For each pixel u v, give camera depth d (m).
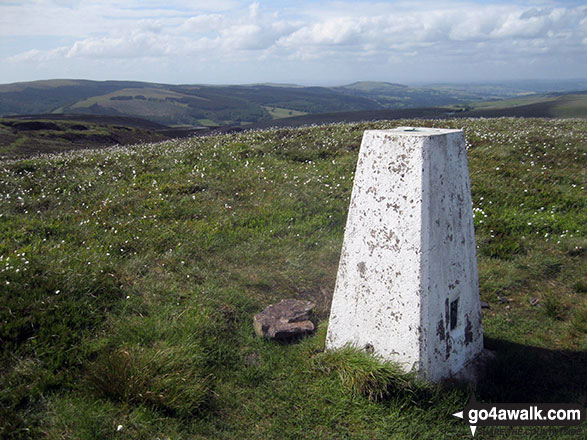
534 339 4.73
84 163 10.48
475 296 4.10
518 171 9.86
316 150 11.70
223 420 3.50
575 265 6.32
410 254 3.52
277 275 5.89
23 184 8.61
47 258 5.38
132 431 3.21
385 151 3.66
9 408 3.23
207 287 5.25
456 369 3.92
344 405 3.65
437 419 3.54
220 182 9.11
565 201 8.41
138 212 7.55
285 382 3.96
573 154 11.03
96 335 4.20
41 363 3.71
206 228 6.96
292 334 4.59
